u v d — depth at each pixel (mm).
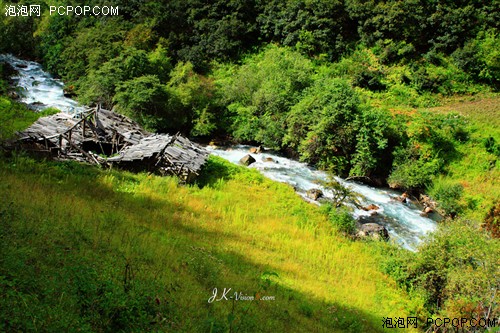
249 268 15625
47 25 51031
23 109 32125
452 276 16172
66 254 9930
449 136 33750
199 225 19297
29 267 8336
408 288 18922
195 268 13141
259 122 38125
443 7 45625
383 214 28125
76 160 23438
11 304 6629
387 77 42719
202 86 39375
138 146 26062
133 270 10414
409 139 33688
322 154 33625
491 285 14781
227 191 25672
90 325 7059
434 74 42375
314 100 35000
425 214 28703
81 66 43281
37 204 13344
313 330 12062
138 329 7441
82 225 12781
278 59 42656
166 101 36812
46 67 49750
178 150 26438
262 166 33469
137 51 38875
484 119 35969
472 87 42969
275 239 20391
